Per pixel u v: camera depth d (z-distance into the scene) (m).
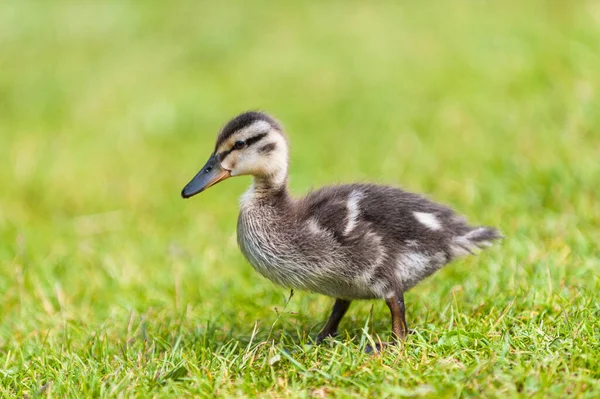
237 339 9.54
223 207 15.30
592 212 11.94
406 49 21.27
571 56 16.86
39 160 17.59
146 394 8.07
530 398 7.24
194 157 17.84
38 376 8.80
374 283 8.88
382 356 8.38
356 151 16.75
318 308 10.40
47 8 25.95
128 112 19.80
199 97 20.09
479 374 7.68
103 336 10.07
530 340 8.44
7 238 14.07
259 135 9.20
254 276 11.86
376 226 8.95
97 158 18.00
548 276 9.90
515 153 14.46
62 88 21.14
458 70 19.11
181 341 9.61
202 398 7.96
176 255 13.13
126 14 25.55
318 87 20.17
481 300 9.77
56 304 11.45
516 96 16.88
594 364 7.75
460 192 13.87
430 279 10.52
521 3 22.81
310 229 8.80
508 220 12.25
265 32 24.05
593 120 14.46
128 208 15.77
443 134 16.47
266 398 7.82
